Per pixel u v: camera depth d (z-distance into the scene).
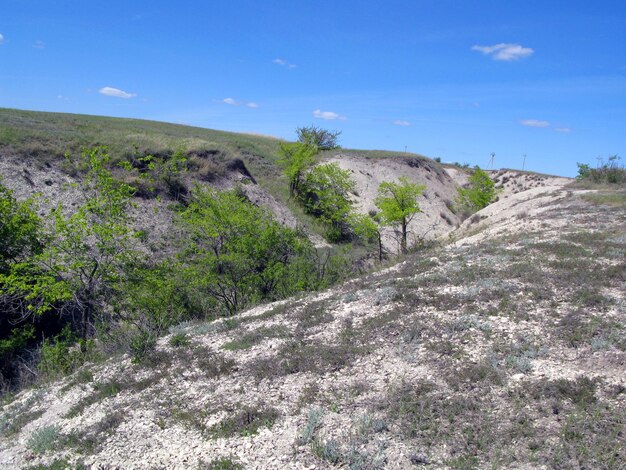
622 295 8.55
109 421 7.10
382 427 5.80
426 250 15.95
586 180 26.50
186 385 7.85
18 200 22.12
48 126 32.00
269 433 6.13
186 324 12.00
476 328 7.96
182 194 28.67
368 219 29.67
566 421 5.44
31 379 11.84
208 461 5.82
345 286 11.94
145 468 5.91
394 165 50.19
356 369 7.33
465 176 63.00
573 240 12.67
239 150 43.41
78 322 17.34
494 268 10.88
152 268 18.44
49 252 16.19
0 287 16.22
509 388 6.21
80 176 25.69
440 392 6.34
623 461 4.74
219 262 16.20
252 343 9.05
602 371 6.30
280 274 15.73
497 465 4.95
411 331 8.06
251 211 17.98
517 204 22.98
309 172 39.81
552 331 7.48
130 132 35.53
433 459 5.20
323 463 5.41
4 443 7.58
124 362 9.44
